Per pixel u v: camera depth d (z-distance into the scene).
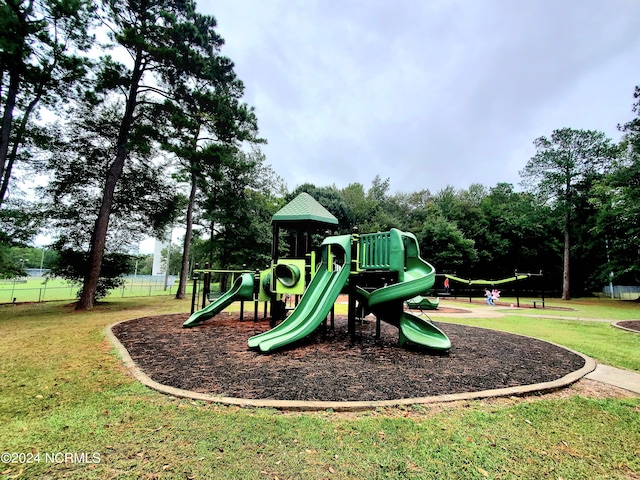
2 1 9.55
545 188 26.55
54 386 3.56
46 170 13.80
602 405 3.28
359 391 3.45
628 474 2.11
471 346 6.01
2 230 12.64
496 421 2.83
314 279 6.43
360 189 39.25
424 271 6.04
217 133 15.15
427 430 2.63
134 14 12.55
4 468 2.04
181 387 3.53
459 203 33.16
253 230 21.00
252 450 2.28
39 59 10.66
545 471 2.12
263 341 5.43
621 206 20.56
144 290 28.86
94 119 14.18
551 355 5.35
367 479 1.98
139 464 2.10
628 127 20.30
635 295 30.36
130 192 15.75
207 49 14.55
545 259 30.56
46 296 21.84
